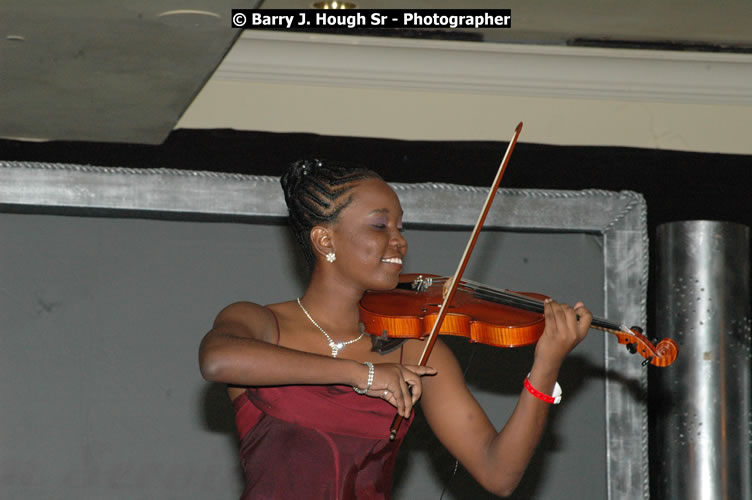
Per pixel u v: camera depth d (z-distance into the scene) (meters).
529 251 4.75
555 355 2.47
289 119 4.84
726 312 4.55
